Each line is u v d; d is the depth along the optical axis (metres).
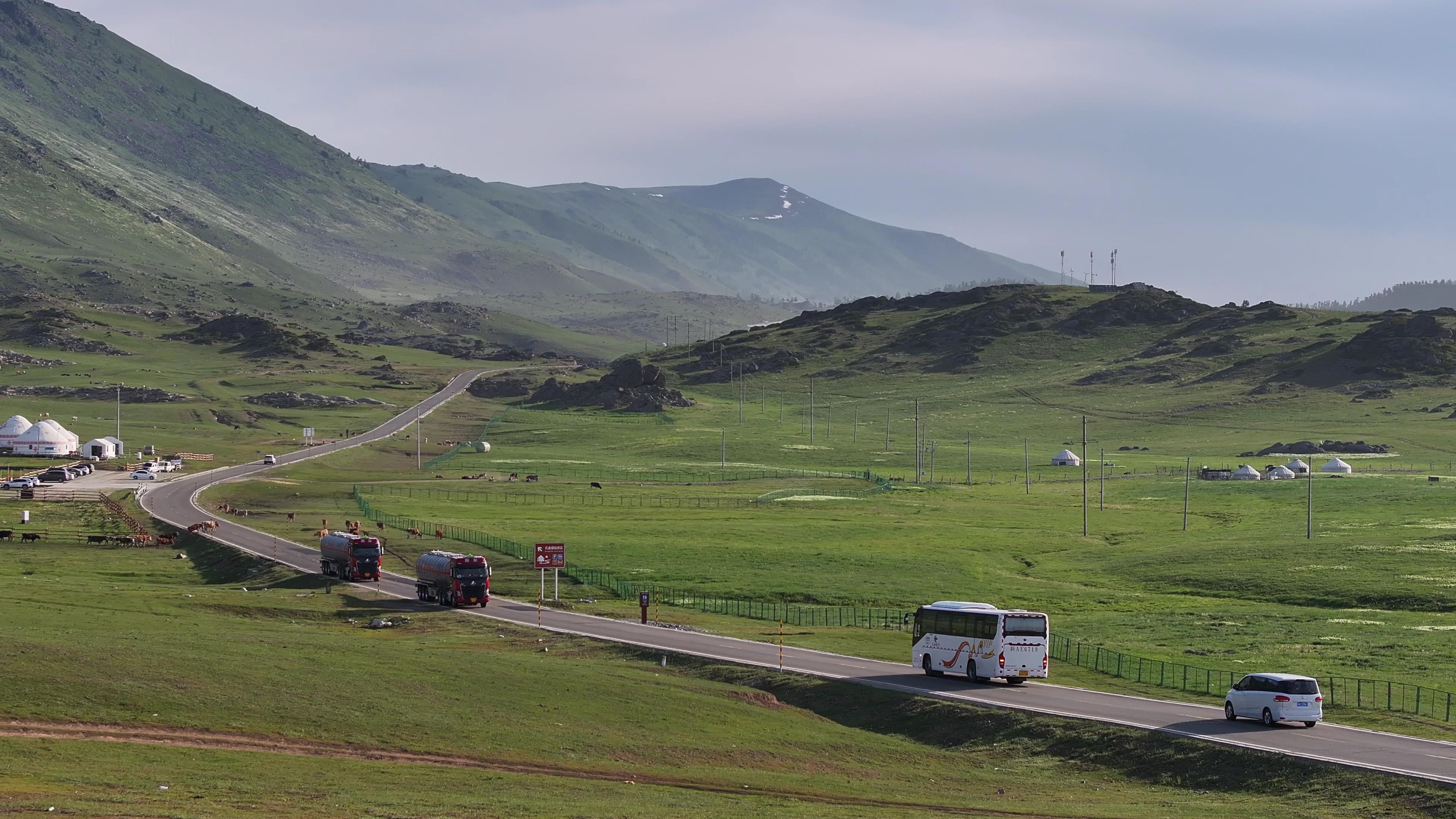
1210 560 164.00
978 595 141.88
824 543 184.75
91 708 61.69
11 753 53.00
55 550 163.25
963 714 79.56
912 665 95.75
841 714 83.88
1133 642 110.56
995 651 88.75
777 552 169.38
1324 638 111.94
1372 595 138.00
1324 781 63.16
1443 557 158.00
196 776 53.16
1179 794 64.88
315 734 63.06
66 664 67.69
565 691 77.19
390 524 194.38
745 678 91.69
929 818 56.00
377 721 66.31
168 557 162.62
